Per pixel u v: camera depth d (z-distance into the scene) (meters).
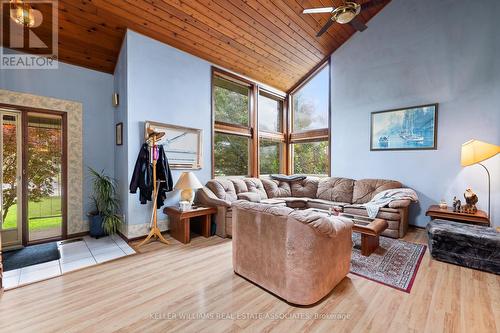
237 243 2.30
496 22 3.43
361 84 4.75
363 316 1.71
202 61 4.26
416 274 2.35
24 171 3.27
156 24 3.35
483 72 3.52
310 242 1.76
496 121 3.43
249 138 5.36
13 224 3.20
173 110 3.82
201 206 3.73
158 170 3.44
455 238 2.56
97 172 3.86
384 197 3.82
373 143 4.57
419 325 1.61
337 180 4.80
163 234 3.70
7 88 3.12
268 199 4.64
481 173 3.54
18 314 1.73
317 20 4.20
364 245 2.80
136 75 3.37
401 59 4.25
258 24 3.90
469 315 1.72
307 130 5.79
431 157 3.95
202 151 4.23
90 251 2.99
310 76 5.69
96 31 3.21
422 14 4.03
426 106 3.98
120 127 3.59
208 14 3.46
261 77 5.29
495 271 2.34
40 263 2.63
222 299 1.92
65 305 1.84
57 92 3.49
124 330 1.57
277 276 1.92
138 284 2.17
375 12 4.49
